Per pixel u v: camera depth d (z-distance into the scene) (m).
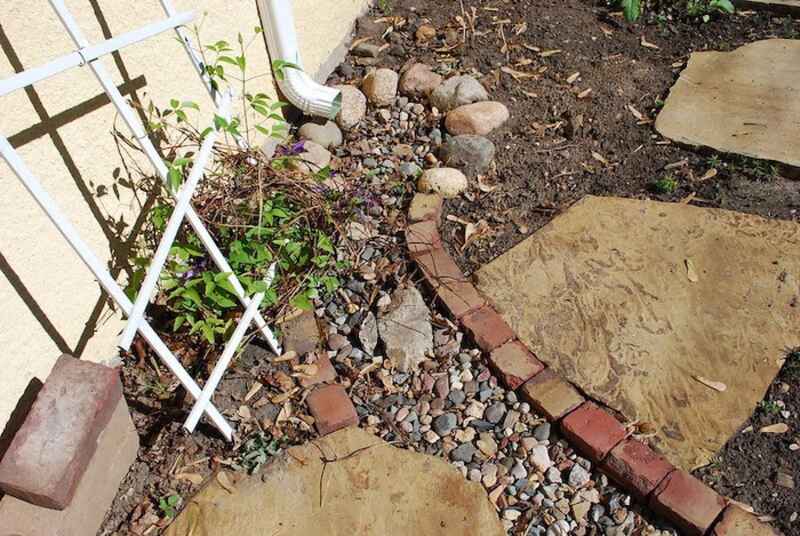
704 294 2.37
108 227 2.14
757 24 3.48
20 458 1.69
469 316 2.33
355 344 2.33
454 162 2.87
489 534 1.86
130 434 1.99
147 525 1.92
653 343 2.25
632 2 3.50
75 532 1.79
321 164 2.85
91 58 1.62
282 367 2.25
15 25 1.70
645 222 2.62
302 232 2.40
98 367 1.84
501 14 3.69
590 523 1.90
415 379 2.22
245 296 2.08
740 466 1.95
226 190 2.36
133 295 2.09
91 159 2.03
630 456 1.95
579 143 2.98
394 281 2.47
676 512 1.84
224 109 2.12
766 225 2.56
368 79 3.23
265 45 2.88
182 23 1.94
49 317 1.95
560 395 2.11
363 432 2.09
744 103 3.03
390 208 2.73
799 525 1.83
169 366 1.85
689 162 2.85
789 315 2.28
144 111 2.22
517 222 2.68
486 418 2.13
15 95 1.73
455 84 3.16
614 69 3.33
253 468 2.01
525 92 3.23
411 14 3.73
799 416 2.04
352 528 1.89
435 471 1.99
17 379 1.88
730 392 2.11
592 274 2.46
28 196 1.81
